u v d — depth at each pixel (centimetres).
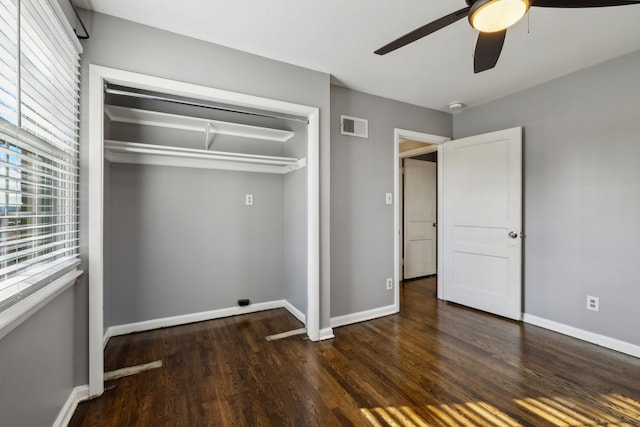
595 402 174
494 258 317
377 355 230
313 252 255
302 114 254
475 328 283
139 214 272
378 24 194
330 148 287
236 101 222
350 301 300
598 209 249
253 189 325
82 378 173
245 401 174
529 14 183
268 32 202
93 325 175
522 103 302
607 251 244
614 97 240
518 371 207
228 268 313
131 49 187
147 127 274
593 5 130
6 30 106
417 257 488
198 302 298
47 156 136
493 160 316
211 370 207
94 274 174
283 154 338
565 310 270
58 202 159
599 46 222
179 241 289
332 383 193
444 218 368
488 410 167
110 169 259
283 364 216
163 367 211
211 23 191
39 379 129
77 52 166
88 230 173
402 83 286
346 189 298
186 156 267
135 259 271
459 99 327
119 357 224
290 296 327
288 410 167
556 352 234
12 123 112
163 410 166
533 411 166
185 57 203
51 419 141
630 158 232
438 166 375
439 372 206
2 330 96
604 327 245
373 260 314
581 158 259
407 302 365
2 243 100
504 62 246
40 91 131
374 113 315
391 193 328
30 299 116
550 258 280
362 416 162
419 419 160
